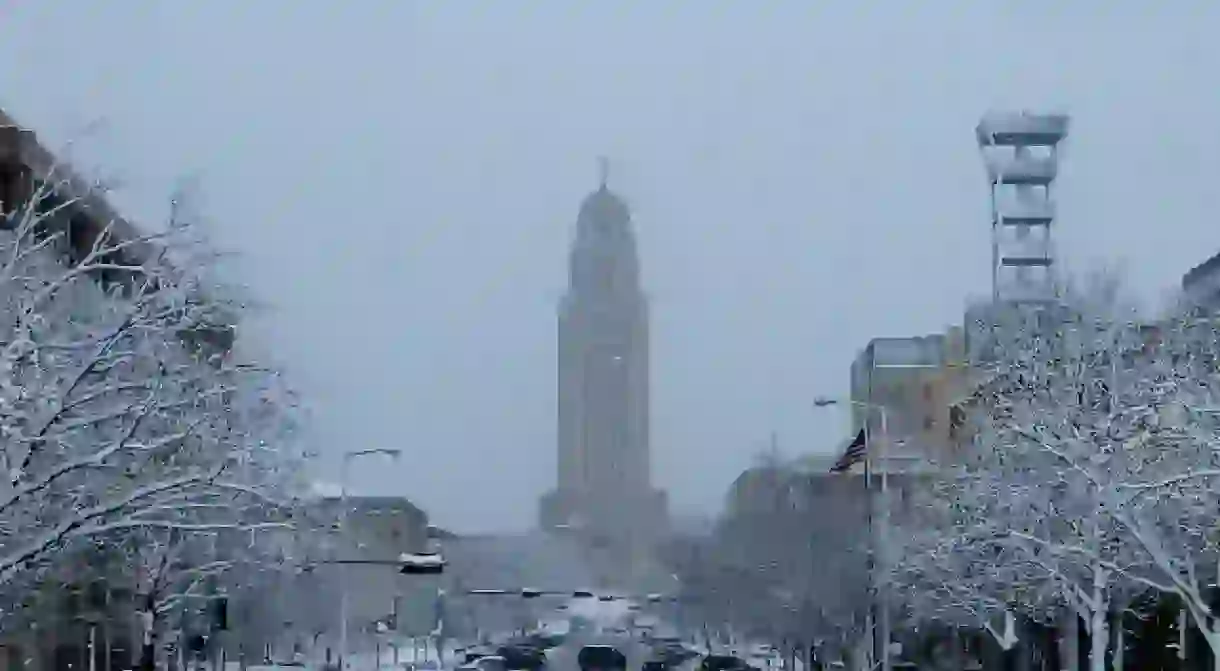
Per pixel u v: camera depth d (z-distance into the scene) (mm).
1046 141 125688
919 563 79000
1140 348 63031
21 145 75375
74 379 37594
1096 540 58781
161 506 41562
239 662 116062
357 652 157875
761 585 128875
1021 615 88812
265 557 79438
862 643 103812
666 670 134250
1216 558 59406
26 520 44656
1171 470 55000
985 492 66938
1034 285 119750
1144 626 86062
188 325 41188
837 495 116750
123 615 73938
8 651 74812
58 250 67688
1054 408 62375
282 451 67688
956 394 116250
